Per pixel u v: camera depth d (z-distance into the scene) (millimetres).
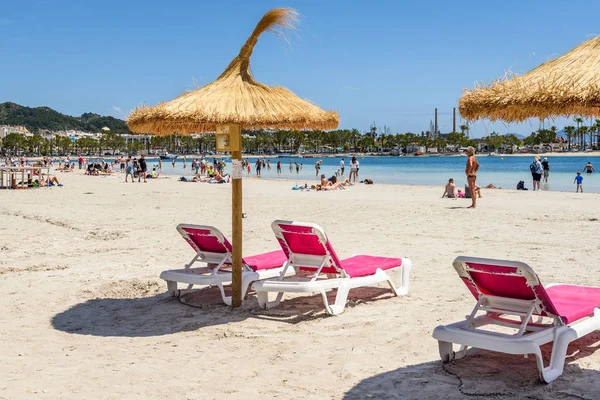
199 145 184750
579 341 5062
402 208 17281
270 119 5684
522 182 27391
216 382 4254
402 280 6914
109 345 5195
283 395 4012
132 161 41625
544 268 8141
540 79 3611
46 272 8438
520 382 4152
